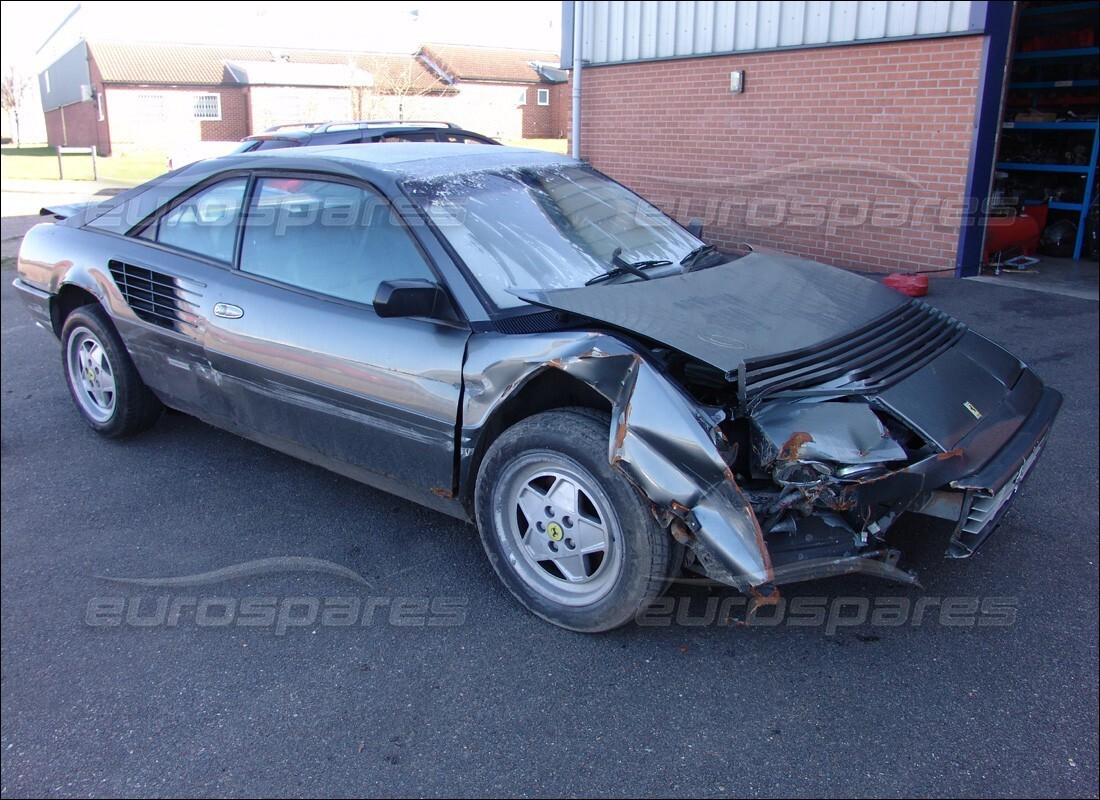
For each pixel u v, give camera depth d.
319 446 3.56
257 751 2.51
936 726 2.54
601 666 2.82
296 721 2.62
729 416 2.84
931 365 3.15
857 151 8.38
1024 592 3.19
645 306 3.01
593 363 2.71
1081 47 9.12
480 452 3.07
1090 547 3.49
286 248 3.61
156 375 4.20
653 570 2.70
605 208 3.82
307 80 29.73
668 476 2.55
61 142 42.88
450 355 3.00
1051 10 9.37
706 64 9.43
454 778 2.39
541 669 2.82
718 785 2.34
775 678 2.76
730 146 9.47
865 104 8.20
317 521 3.79
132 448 4.60
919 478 2.67
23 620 3.15
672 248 3.77
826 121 8.55
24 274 4.80
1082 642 2.90
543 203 3.61
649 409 2.59
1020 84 9.62
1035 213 9.11
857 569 2.73
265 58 33.69
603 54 10.56
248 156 3.94
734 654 2.87
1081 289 7.47
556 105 26.64
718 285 3.37
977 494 2.75
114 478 4.25
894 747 2.46
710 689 2.71
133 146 32.56
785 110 8.86
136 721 2.64
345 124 9.73
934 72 7.63
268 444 3.89
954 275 7.91
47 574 3.44
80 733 2.60
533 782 2.37
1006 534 3.61
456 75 24.23
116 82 31.70
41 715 2.68
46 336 7.05
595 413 2.84
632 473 2.57
